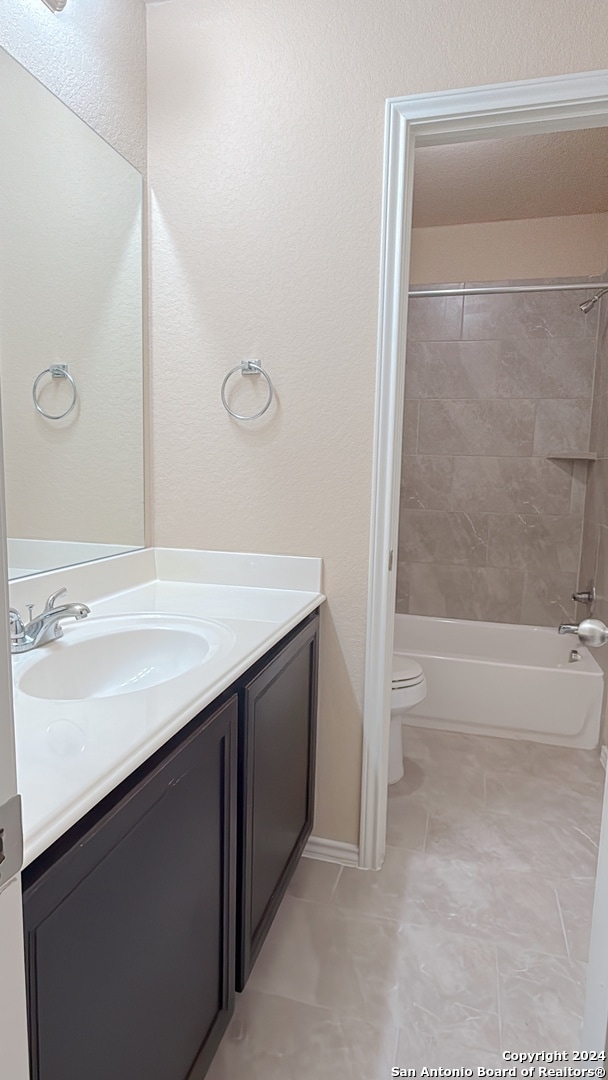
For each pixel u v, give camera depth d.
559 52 1.44
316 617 1.72
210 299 1.76
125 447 1.74
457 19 1.49
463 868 1.81
